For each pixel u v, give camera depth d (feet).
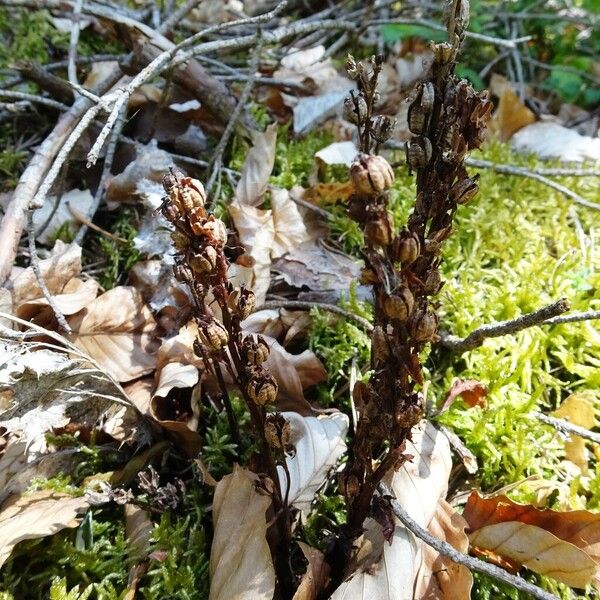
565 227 1.76
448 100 0.80
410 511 1.03
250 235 1.59
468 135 0.79
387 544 0.96
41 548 1.06
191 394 1.23
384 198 0.68
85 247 1.65
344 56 2.61
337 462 1.15
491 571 0.89
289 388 1.28
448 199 0.83
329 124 2.09
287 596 1.01
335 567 0.99
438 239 0.79
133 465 1.18
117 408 1.21
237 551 0.93
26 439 1.10
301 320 1.44
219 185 1.65
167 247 1.49
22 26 2.18
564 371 1.45
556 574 1.00
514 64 2.84
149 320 1.38
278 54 2.36
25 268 1.44
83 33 2.24
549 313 1.05
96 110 1.20
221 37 2.41
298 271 1.56
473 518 1.09
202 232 0.80
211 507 1.12
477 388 1.26
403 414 0.79
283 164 1.86
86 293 1.37
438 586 0.97
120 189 1.65
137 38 1.66
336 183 1.72
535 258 1.65
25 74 1.71
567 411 1.32
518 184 1.90
